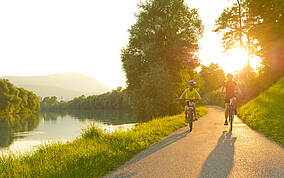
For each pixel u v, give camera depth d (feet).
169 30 77.77
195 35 84.38
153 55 78.43
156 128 29.22
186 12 82.28
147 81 75.41
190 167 13.19
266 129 23.71
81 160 15.48
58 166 14.34
